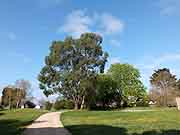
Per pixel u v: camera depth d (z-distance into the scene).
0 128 27.05
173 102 98.44
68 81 78.12
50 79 79.19
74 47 79.75
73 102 86.25
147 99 100.44
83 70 79.44
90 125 29.66
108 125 29.70
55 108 92.62
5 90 109.06
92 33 80.94
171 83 101.94
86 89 81.00
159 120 37.16
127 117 42.25
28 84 111.94
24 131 24.05
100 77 88.88
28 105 113.06
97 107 88.44
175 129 25.22
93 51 79.38
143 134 22.16
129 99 98.12
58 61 78.44
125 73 99.31
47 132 23.17
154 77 104.06
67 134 21.83
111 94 94.00
